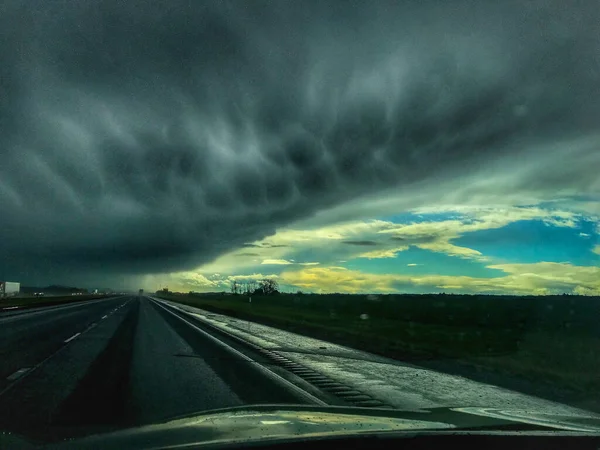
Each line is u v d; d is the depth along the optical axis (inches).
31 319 1581.0
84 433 305.6
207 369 598.9
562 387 540.4
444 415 227.3
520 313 2071.9
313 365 658.8
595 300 2866.6
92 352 751.1
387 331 1270.9
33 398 423.5
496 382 559.8
